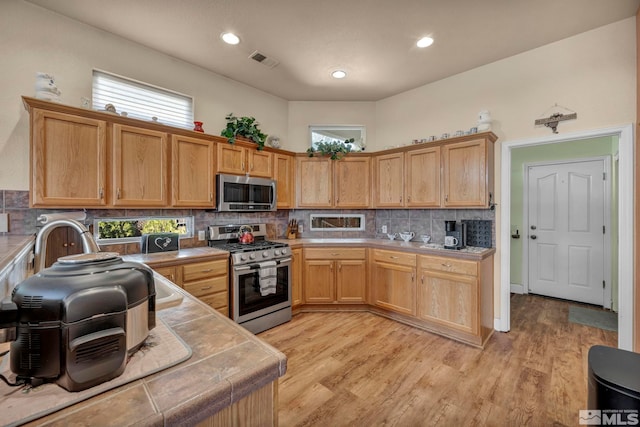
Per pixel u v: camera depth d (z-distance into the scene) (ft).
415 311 9.80
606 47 7.86
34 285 1.85
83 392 1.78
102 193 7.26
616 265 11.43
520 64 9.29
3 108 6.69
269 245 10.23
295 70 10.39
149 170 8.11
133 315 2.19
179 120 9.80
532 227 13.66
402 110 12.35
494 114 9.82
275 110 12.75
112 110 7.61
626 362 3.88
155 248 8.60
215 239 10.23
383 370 7.23
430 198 10.36
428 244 10.61
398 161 11.30
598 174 12.03
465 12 7.29
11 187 6.73
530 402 6.04
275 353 2.35
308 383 6.70
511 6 7.07
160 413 1.64
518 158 13.99
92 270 2.11
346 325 10.04
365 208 12.36
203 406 1.79
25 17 6.97
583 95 8.21
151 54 9.06
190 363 2.16
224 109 10.92
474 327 8.48
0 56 6.68
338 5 7.05
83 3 7.01
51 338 1.75
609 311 11.39
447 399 6.15
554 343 8.68
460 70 10.39
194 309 3.34
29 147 6.52
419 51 9.14
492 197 9.61
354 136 13.44
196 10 7.25
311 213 13.23
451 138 9.77
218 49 9.07
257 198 10.81
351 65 10.02
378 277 10.91
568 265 12.76
